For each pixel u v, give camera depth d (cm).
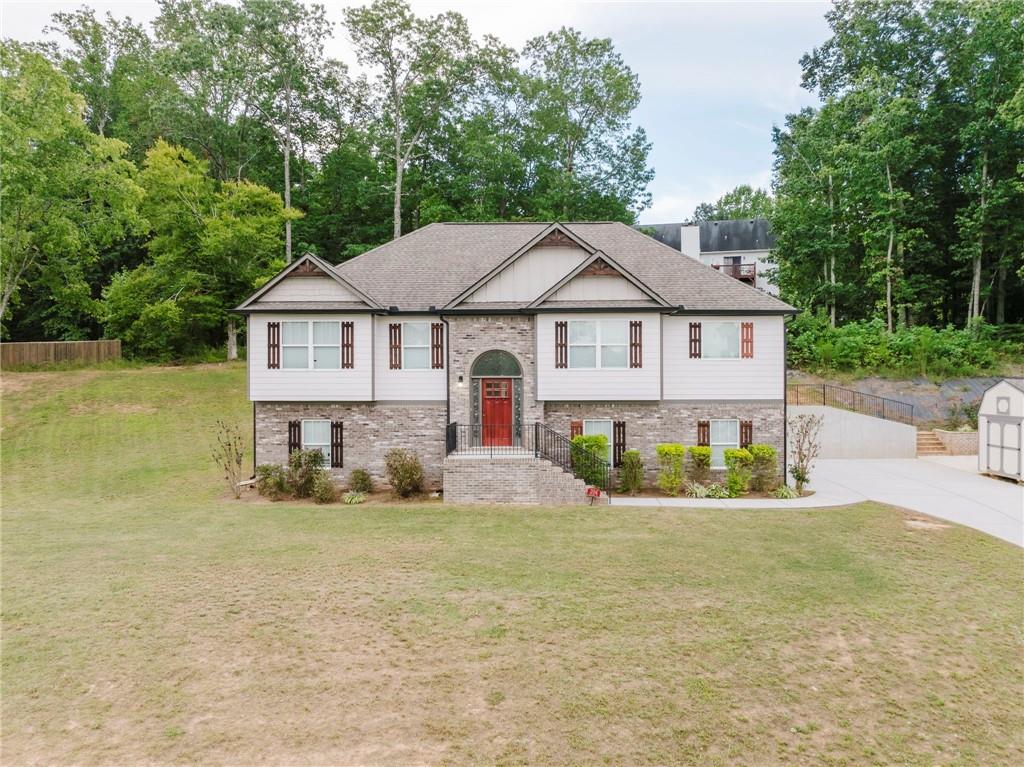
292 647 794
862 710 666
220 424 2631
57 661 752
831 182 3734
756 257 5916
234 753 577
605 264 1902
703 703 673
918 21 3594
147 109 4209
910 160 3456
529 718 640
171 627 851
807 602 954
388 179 4362
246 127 4300
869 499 1716
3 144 2830
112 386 3009
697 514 1541
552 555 1184
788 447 2147
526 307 1873
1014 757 590
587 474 1798
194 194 3562
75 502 1712
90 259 3631
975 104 3403
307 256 1914
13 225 3092
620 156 4212
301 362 1905
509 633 838
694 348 1934
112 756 572
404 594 974
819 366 3198
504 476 1702
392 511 1585
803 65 4150
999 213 3303
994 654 794
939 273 3772
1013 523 1444
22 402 2686
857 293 3744
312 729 617
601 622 875
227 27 3872
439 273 2111
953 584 1037
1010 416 1994
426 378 1944
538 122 4203
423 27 3950
